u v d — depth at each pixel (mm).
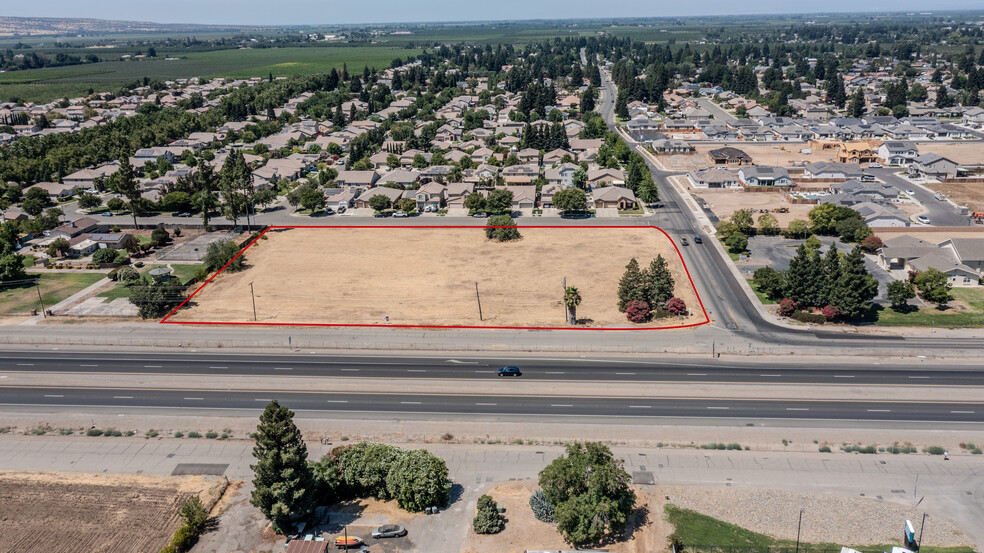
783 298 125875
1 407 98000
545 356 109938
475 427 91312
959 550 68375
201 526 73562
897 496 76500
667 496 77312
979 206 187625
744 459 83375
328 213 197625
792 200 195000
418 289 139000
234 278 147625
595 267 148125
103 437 90938
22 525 73812
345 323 123875
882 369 102500
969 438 85500
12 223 173875
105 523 74188
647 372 103938
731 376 101750
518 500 77250
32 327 124812
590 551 68812
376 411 95625
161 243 170625
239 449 87875
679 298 126188
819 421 89938
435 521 74375
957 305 124875
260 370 107812
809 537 70875
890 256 141625
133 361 111438
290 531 72750
